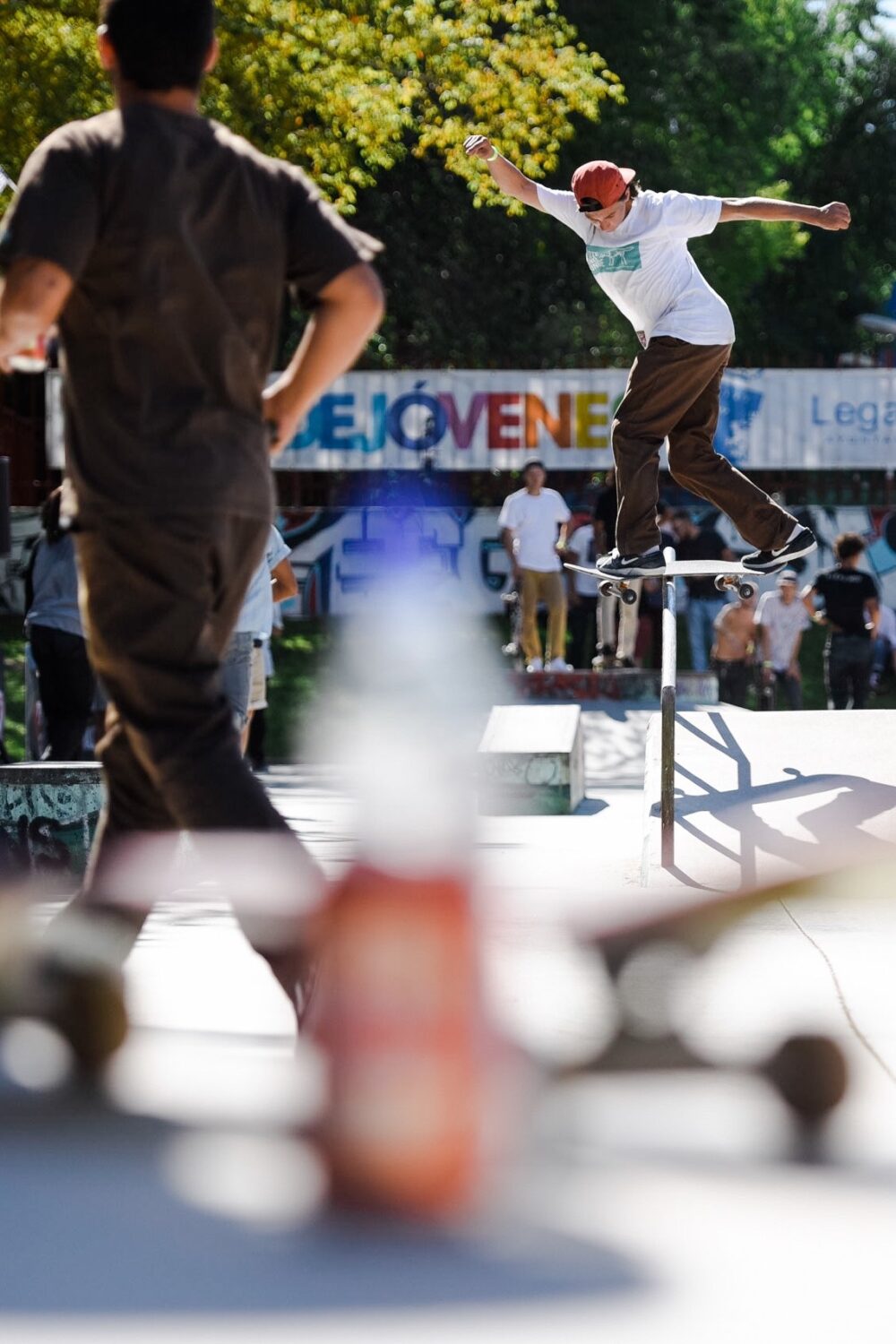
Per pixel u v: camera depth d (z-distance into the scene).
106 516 4.58
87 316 4.64
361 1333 2.26
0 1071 2.87
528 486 25.69
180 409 4.63
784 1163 2.79
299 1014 3.19
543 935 2.69
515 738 16.31
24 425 35.31
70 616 12.89
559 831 13.50
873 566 34.75
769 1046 2.87
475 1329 2.27
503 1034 2.27
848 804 9.52
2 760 13.52
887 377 34.44
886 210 71.25
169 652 4.60
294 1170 2.31
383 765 2.20
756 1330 2.40
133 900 3.60
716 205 10.53
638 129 46.66
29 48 23.34
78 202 4.53
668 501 34.22
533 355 44.78
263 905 3.23
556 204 10.70
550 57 25.08
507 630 34.00
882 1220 2.78
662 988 2.70
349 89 24.39
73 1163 2.63
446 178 43.75
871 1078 4.15
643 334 10.70
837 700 24.06
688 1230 2.59
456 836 2.19
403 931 2.15
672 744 8.84
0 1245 2.49
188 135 4.71
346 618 34.62
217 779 4.57
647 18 46.41
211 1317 2.27
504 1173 2.28
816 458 34.56
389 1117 2.18
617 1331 2.29
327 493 35.09
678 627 33.62
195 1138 2.49
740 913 2.78
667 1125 2.64
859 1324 2.47
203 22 4.80
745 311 61.09
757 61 51.09
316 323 4.91
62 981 2.98
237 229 4.72
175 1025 3.66
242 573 4.78
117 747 4.74
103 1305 2.31
